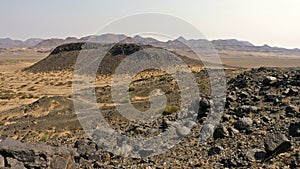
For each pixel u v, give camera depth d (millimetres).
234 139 15633
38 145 15281
